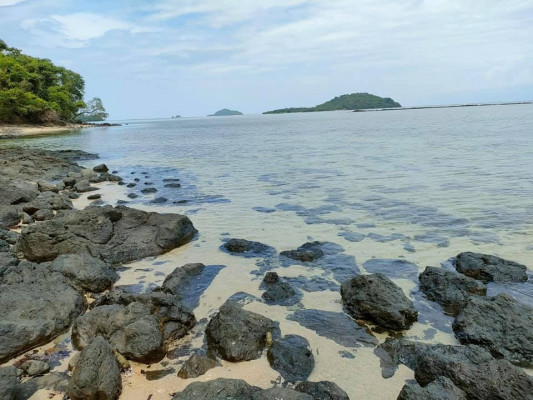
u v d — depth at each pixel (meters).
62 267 10.82
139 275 11.61
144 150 50.47
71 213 13.70
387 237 14.14
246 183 25.20
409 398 6.11
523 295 9.84
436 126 72.00
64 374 7.21
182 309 8.84
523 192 19.41
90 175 27.56
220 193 22.50
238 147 49.97
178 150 49.06
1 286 9.70
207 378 7.04
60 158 36.94
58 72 115.75
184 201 20.52
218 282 10.99
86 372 6.47
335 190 21.92
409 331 8.52
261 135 71.19
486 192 19.77
